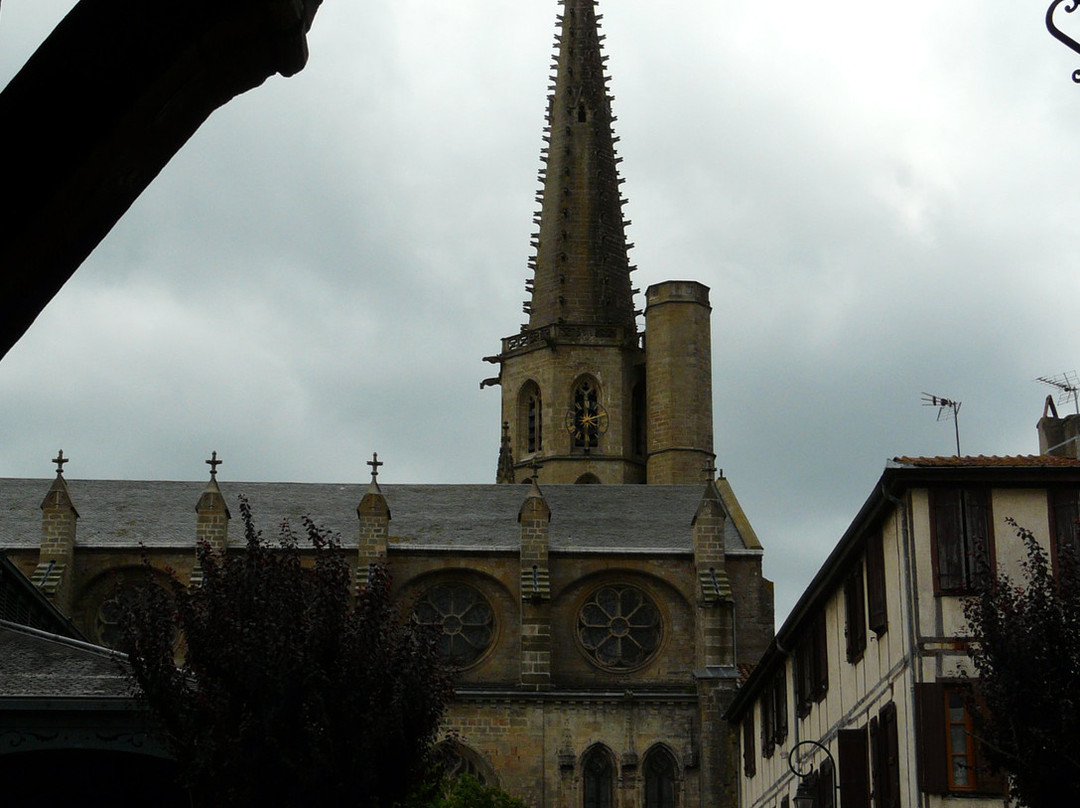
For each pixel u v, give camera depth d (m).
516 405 105.69
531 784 73.19
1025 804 24.70
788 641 45.69
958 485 32.16
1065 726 23.88
